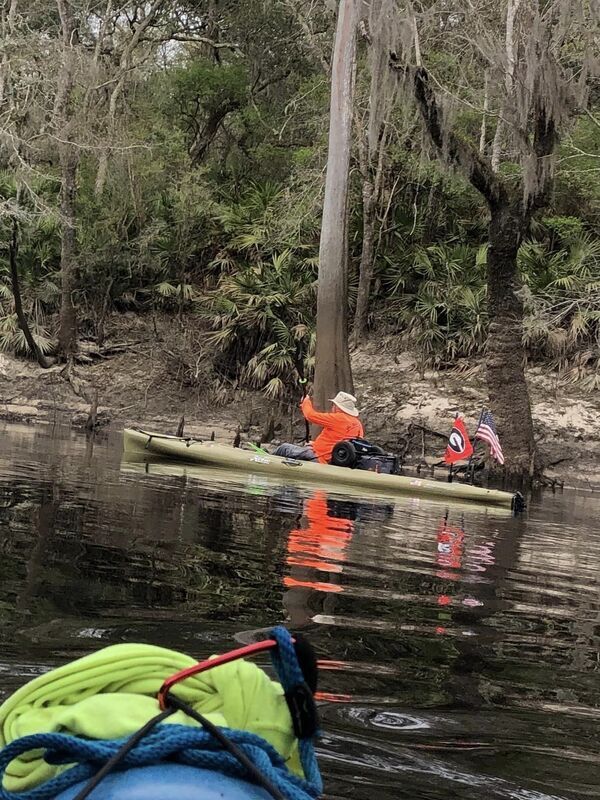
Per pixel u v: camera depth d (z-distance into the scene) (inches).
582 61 596.4
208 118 1103.6
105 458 502.6
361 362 845.8
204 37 1130.7
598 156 756.6
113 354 927.7
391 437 737.0
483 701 132.6
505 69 591.8
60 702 72.6
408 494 470.0
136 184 917.8
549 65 573.6
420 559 257.4
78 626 151.8
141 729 65.2
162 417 836.0
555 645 170.7
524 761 110.6
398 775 103.1
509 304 639.8
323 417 513.0
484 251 840.9
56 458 478.3
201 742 65.6
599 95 690.2
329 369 626.8
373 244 884.6
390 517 359.9
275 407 832.3
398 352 845.8
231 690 72.9
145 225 967.6
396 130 831.7
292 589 197.8
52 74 816.9
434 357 824.9
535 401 748.6
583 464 686.5
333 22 835.4
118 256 942.4
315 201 844.6
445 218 931.3
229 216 957.8
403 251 912.3
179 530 269.3
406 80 589.3
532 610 200.8
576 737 120.6
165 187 964.6
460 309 831.1
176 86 1050.1
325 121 880.9
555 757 112.8
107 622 155.8
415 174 876.6
